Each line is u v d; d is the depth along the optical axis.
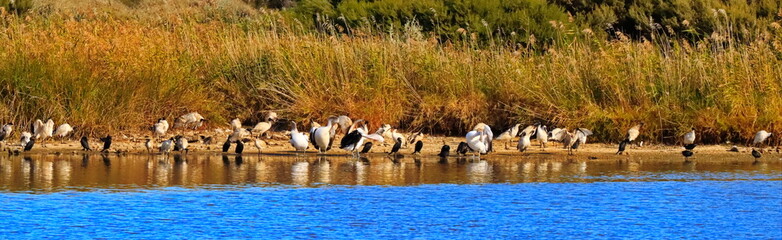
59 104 18.27
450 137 19.83
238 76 21.33
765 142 18.75
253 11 36.16
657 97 19.69
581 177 14.46
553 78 20.16
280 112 20.41
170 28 24.14
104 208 11.38
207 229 10.41
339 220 10.97
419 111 20.30
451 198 12.43
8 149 16.89
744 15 30.00
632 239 10.25
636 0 32.88
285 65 21.19
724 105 19.28
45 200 11.79
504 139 18.72
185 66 20.53
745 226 10.97
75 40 20.02
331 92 20.34
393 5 31.30
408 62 21.27
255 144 17.33
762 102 19.19
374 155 17.27
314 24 31.39
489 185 13.53
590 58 20.56
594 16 32.41
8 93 18.39
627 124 19.00
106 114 18.69
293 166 15.41
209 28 23.50
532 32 29.02
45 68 18.53
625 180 14.21
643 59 20.36
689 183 13.99
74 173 14.05
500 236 10.30
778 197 12.81
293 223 10.79
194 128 19.91
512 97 20.12
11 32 20.39
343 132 19.34
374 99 20.20
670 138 19.06
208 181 13.52
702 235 10.48
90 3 35.53
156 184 13.14
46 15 27.09
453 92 20.45
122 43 20.44
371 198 12.35
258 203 11.91
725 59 20.33
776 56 20.91
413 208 11.73
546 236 10.31
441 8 30.56
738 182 14.14
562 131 18.22
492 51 21.64
